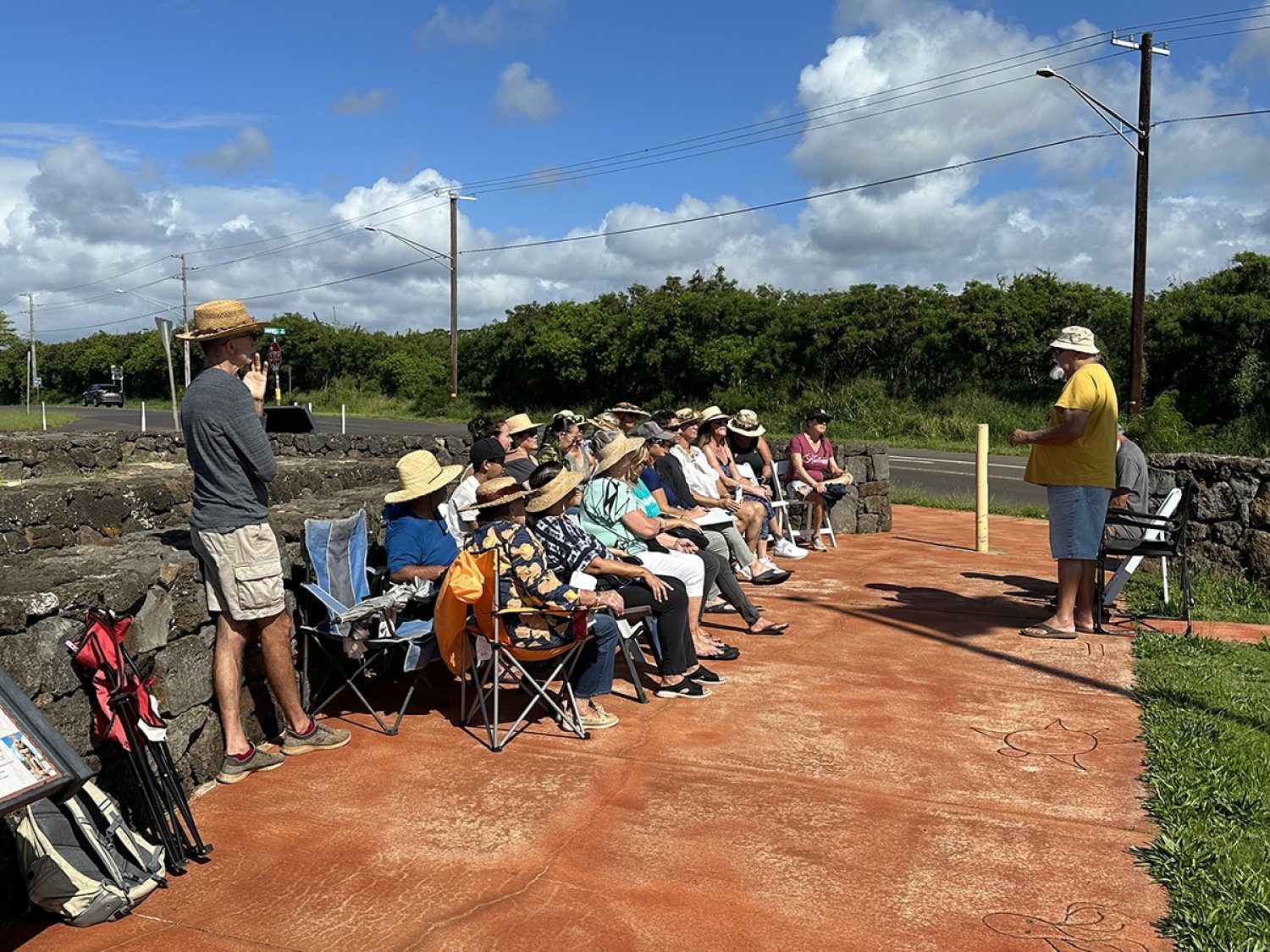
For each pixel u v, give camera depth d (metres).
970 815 4.02
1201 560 8.45
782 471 11.05
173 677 4.08
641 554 5.91
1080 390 6.46
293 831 3.86
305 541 5.11
